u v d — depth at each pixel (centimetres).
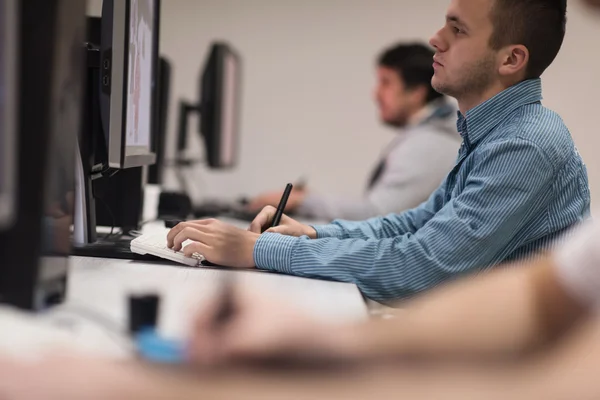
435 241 130
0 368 41
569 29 418
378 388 28
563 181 137
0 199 68
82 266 127
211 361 36
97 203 178
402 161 285
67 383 38
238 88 358
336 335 41
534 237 135
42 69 71
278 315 43
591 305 49
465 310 48
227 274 123
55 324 72
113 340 66
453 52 148
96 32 166
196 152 440
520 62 143
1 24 67
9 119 69
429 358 36
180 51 461
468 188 135
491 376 29
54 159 75
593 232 52
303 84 453
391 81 320
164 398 32
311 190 454
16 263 72
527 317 48
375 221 165
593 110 422
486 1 143
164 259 140
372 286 130
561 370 29
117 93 136
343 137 452
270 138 456
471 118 147
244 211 286
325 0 447
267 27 453
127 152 143
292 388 29
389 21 443
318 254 132
